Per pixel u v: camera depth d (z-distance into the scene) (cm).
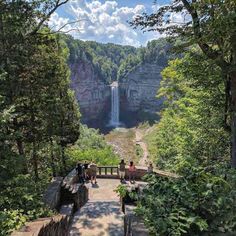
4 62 1330
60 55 1933
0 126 908
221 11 840
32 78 1548
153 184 525
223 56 1030
